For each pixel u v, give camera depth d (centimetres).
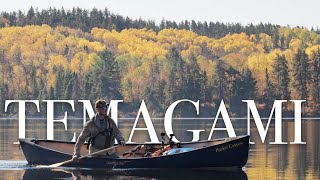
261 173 1820
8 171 1859
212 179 1681
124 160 1861
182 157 1862
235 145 1872
